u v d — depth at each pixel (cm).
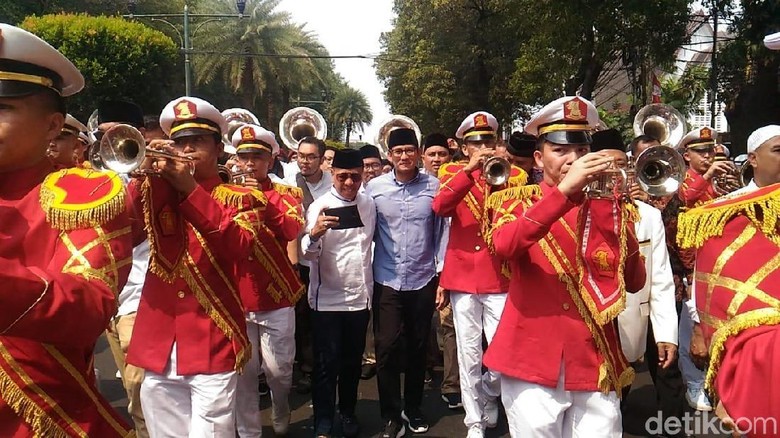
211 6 3038
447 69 2836
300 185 635
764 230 204
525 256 281
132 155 260
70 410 178
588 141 280
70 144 330
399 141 486
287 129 877
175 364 319
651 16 1190
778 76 1041
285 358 452
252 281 436
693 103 1675
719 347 203
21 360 169
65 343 158
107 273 168
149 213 303
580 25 1240
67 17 2106
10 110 168
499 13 2498
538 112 292
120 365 439
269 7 3008
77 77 192
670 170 274
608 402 273
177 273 317
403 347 485
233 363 324
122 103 461
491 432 495
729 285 203
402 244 475
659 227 384
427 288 481
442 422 513
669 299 377
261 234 414
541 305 276
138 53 2144
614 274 267
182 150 329
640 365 603
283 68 3089
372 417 519
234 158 528
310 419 520
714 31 1203
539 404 273
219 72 3128
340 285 457
